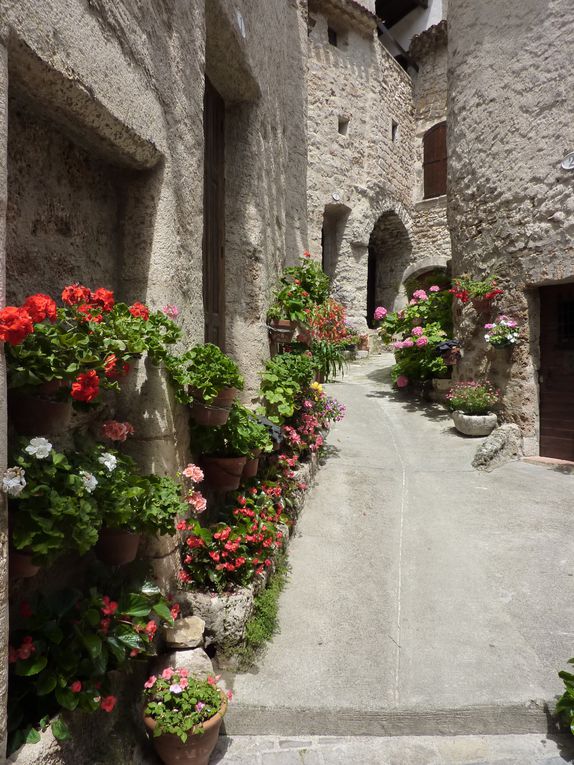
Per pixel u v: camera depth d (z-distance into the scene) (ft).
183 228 8.43
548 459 17.84
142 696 6.59
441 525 12.80
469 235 20.52
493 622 8.98
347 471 16.16
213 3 9.87
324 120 38.52
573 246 16.52
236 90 12.92
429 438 19.83
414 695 7.28
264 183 14.10
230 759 6.57
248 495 10.38
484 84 19.24
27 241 5.92
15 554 4.75
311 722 7.04
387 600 9.66
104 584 6.53
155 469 7.35
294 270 15.89
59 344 4.92
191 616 7.58
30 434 5.04
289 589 9.91
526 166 17.75
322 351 17.98
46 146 6.20
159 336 6.58
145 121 7.07
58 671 5.05
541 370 18.31
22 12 4.65
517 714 7.11
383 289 48.98
